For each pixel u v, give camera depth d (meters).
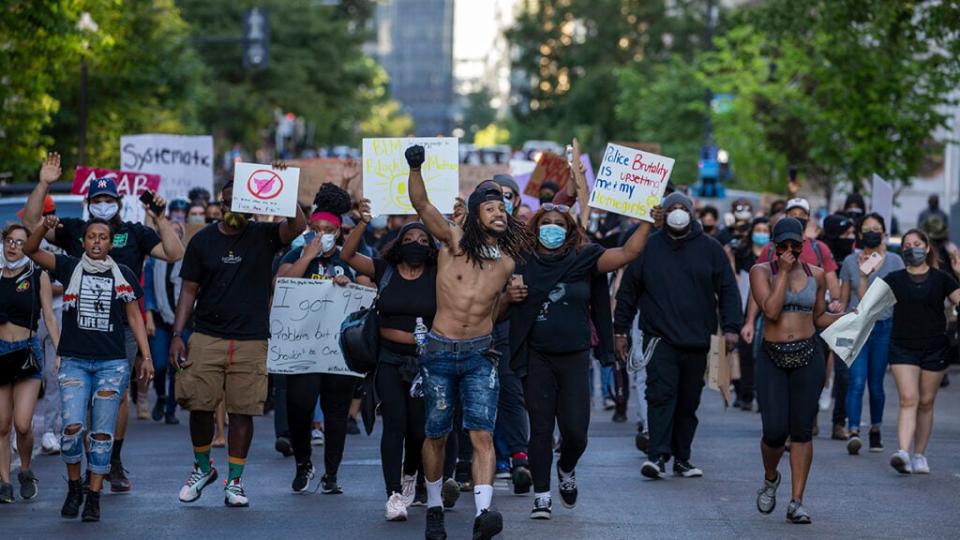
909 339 20.34
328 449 18.27
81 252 18.30
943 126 40.94
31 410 17.86
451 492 16.80
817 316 16.75
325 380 18.25
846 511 17.27
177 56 53.22
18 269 17.70
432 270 15.93
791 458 16.67
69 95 47.00
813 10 42.06
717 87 65.75
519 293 15.93
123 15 46.50
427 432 14.96
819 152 42.38
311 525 16.02
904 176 41.31
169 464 20.95
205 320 17.03
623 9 133.12
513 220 15.13
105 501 17.70
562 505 17.48
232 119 99.19
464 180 33.31
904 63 41.22
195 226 25.44
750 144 62.44
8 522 16.27
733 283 19.44
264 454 22.22
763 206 41.09
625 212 17.41
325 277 18.92
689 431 19.80
